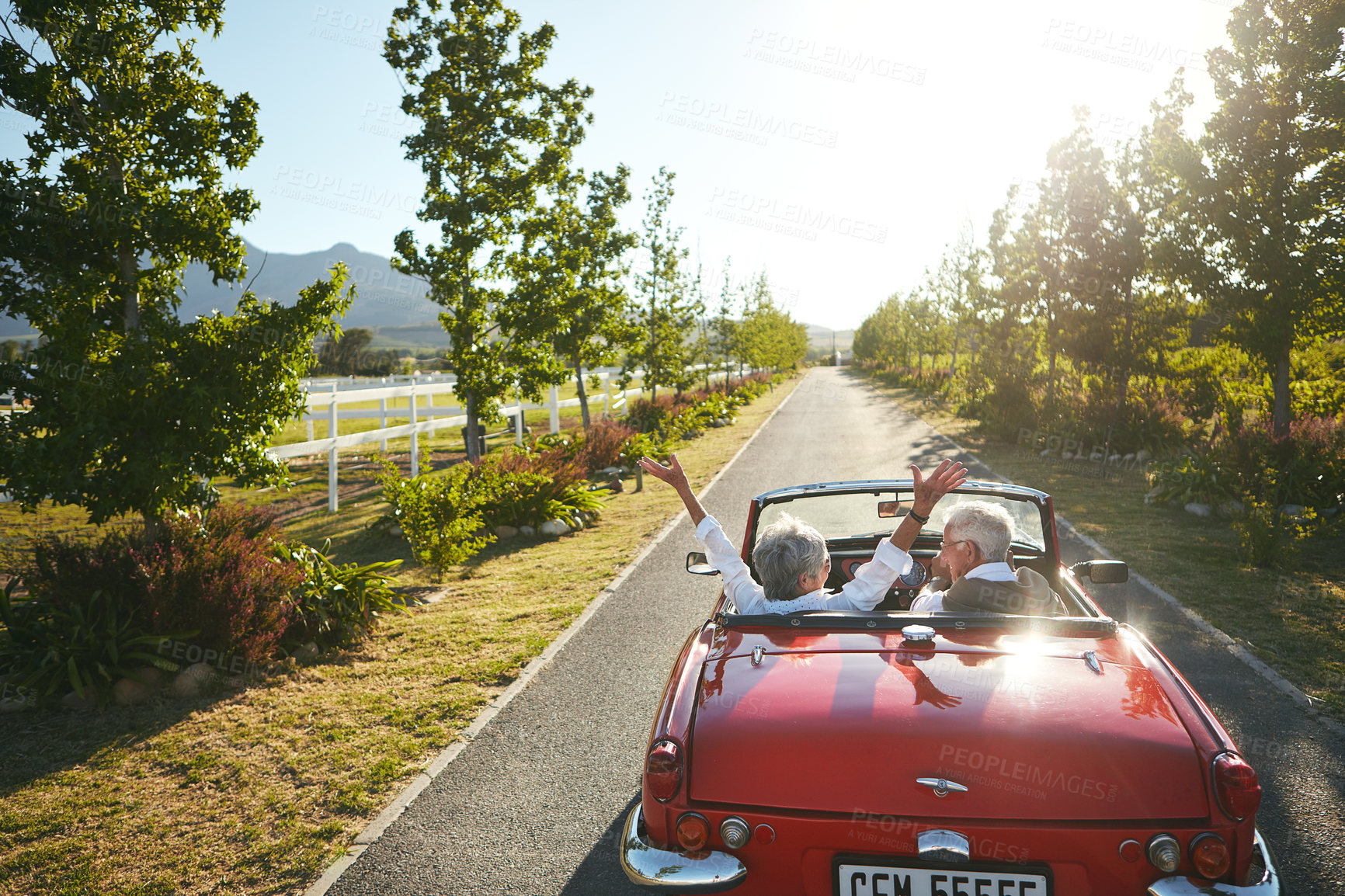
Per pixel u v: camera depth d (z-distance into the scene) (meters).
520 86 15.49
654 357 27.52
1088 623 3.02
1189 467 11.91
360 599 6.88
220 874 3.46
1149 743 2.36
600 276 21.08
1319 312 13.14
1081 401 19.03
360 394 14.76
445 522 9.20
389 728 4.97
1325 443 11.68
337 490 16.06
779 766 2.44
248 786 4.27
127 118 6.09
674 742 2.55
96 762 4.59
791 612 3.32
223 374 5.94
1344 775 3.96
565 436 17.38
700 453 21.16
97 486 5.64
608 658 6.12
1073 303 18.14
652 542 10.61
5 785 4.34
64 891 3.37
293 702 5.44
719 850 2.47
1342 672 5.36
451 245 15.06
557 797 4.01
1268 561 8.34
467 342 15.53
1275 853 3.32
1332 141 12.71
